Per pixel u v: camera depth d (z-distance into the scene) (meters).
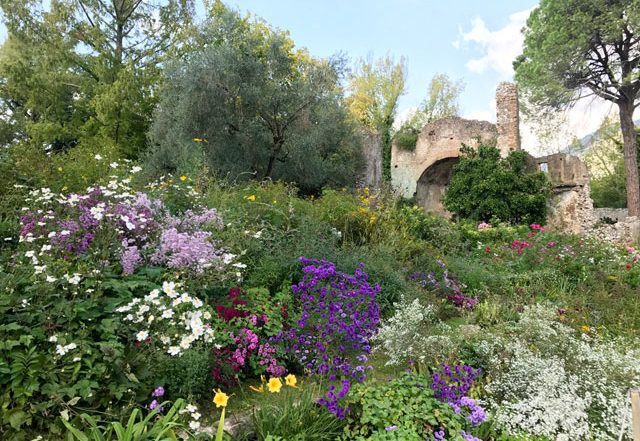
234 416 2.61
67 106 17.89
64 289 2.65
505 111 19.50
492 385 3.13
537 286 6.26
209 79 12.06
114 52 17.41
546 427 2.70
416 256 6.60
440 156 20.77
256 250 4.46
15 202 4.29
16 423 2.09
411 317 3.58
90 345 2.45
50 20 16.22
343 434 2.55
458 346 3.59
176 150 12.37
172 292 2.65
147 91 16.44
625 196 27.44
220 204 5.65
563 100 20.98
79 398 2.22
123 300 2.77
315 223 5.93
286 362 3.34
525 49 22.25
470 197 16.11
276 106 13.17
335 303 3.38
